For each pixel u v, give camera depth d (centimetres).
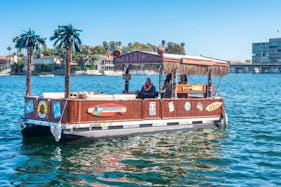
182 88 1931
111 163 1340
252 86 7894
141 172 1247
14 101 3609
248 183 1160
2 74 16900
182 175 1226
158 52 1780
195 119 1961
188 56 2006
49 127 1731
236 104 3666
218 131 1978
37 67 16950
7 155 1428
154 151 1515
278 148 1622
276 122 2373
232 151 1558
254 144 1700
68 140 1561
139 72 2048
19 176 1188
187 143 1669
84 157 1406
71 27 1612
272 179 1200
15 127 2031
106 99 1650
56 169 1262
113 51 1991
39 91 5709
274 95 5081
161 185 1130
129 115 1706
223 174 1244
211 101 2039
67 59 1612
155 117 1797
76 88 6400
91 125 1595
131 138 1709
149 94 1906
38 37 1773
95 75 17288
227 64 2120
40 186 1105
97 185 1120
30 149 1519
